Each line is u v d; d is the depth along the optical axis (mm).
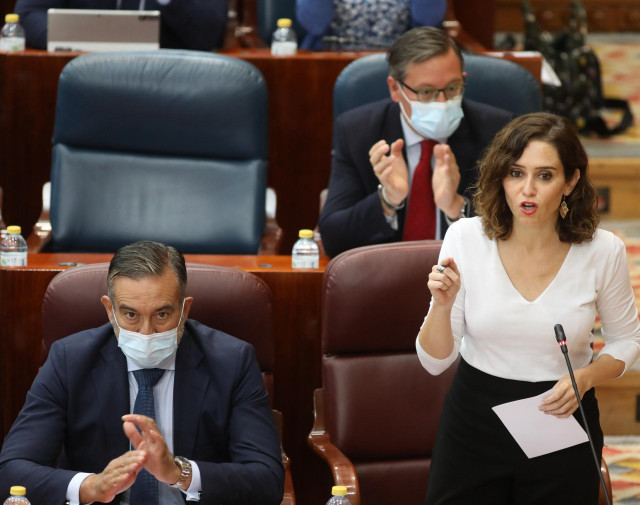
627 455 14133
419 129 12203
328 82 16359
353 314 10453
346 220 12289
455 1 23094
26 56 16031
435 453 8984
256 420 9461
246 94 13812
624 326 8703
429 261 10469
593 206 8445
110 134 13977
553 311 8398
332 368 10602
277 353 11742
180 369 9516
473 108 12531
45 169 16312
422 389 10633
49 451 9242
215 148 14008
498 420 8516
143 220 13945
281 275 11609
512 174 8258
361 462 10656
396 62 12195
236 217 13906
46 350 10211
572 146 8156
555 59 21969
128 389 9477
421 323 10531
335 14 17078
